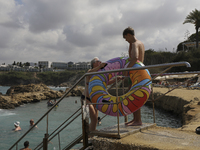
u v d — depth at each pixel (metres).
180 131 2.87
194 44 58.16
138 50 3.05
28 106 28.94
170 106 17.86
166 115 17.11
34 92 42.00
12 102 27.62
